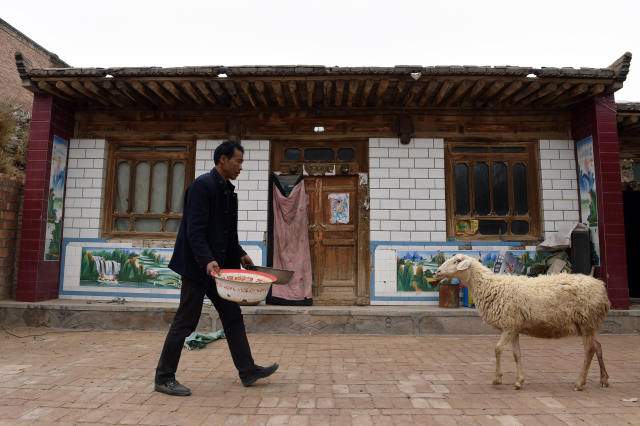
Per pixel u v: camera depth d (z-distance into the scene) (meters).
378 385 3.83
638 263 8.29
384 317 6.34
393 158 7.25
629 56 6.08
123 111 7.48
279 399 3.43
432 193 7.17
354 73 6.10
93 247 7.19
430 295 6.94
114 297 7.09
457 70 6.04
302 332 6.34
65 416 3.04
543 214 7.09
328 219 7.29
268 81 6.30
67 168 7.38
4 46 12.70
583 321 3.69
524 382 3.95
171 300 7.02
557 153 7.22
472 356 4.98
